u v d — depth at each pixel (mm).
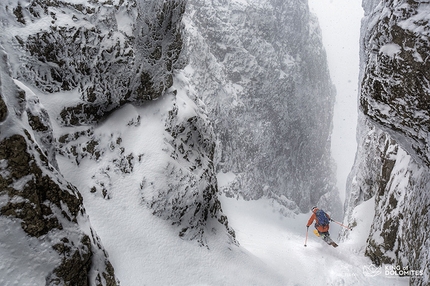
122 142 8094
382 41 5863
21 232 3984
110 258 6207
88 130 7730
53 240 4242
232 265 8148
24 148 4086
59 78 7375
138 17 8078
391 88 5715
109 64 7801
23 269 3863
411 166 8766
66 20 7238
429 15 5074
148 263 6652
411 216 7941
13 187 3980
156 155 8117
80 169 7324
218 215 9797
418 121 5566
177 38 9164
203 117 10852
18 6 6816
